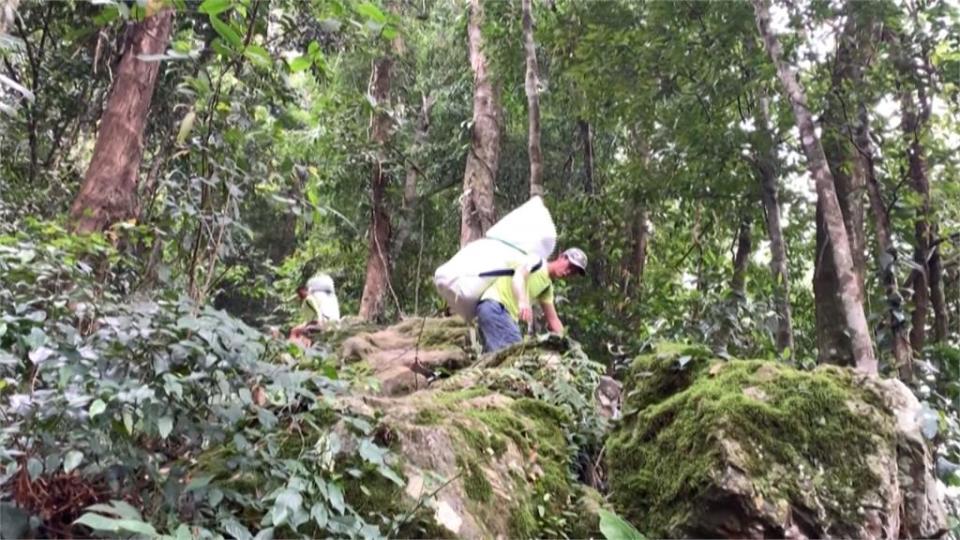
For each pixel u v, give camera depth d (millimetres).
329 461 2004
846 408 2453
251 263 6957
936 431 2562
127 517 1633
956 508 2943
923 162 6215
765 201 6855
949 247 6895
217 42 2824
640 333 8062
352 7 3141
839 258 4812
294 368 2223
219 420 1977
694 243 9531
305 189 3801
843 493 2291
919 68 5922
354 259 11695
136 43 5953
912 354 5129
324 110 9570
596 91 7406
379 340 5605
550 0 7883
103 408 1660
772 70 6051
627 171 8508
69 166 8078
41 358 1800
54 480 1902
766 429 2402
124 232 3824
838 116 6156
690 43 6641
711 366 2816
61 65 7895
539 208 5074
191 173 3611
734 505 2266
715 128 6777
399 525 1995
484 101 9703
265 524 1803
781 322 6527
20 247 2475
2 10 2922
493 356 4098
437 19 11469
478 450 2426
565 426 3078
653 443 2654
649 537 2424
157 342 1895
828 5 5875
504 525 2248
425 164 10977
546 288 4840
